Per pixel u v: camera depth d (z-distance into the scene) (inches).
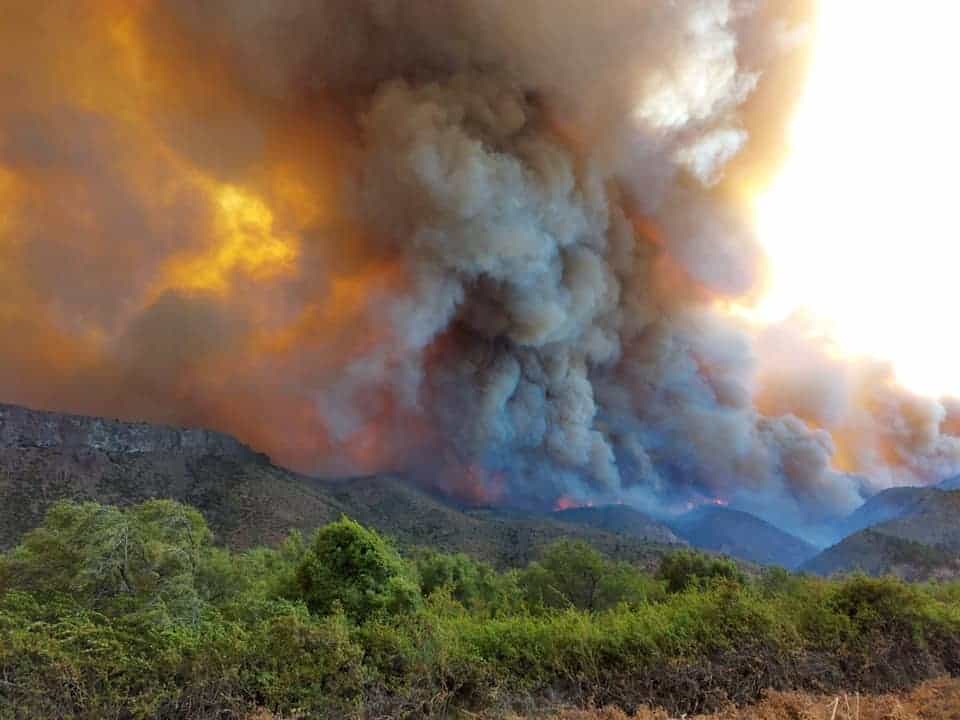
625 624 497.0
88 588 439.5
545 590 877.2
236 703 345.7
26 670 322.3
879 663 540.7
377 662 398.0
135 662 341.1
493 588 922.1
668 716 430.0
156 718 330.3
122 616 394.3
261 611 457.4
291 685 363.6
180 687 343.0
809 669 509.4
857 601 604.7
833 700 479.2
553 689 433.1
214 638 373.7
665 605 591.2
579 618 510.0
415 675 392.8
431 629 437.1
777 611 568.7
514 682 422.9
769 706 456.4
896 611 588.1
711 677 466.0
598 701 434.6
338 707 364.2
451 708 398.6
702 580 905.5
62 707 317.1
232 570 608.4
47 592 444.1
